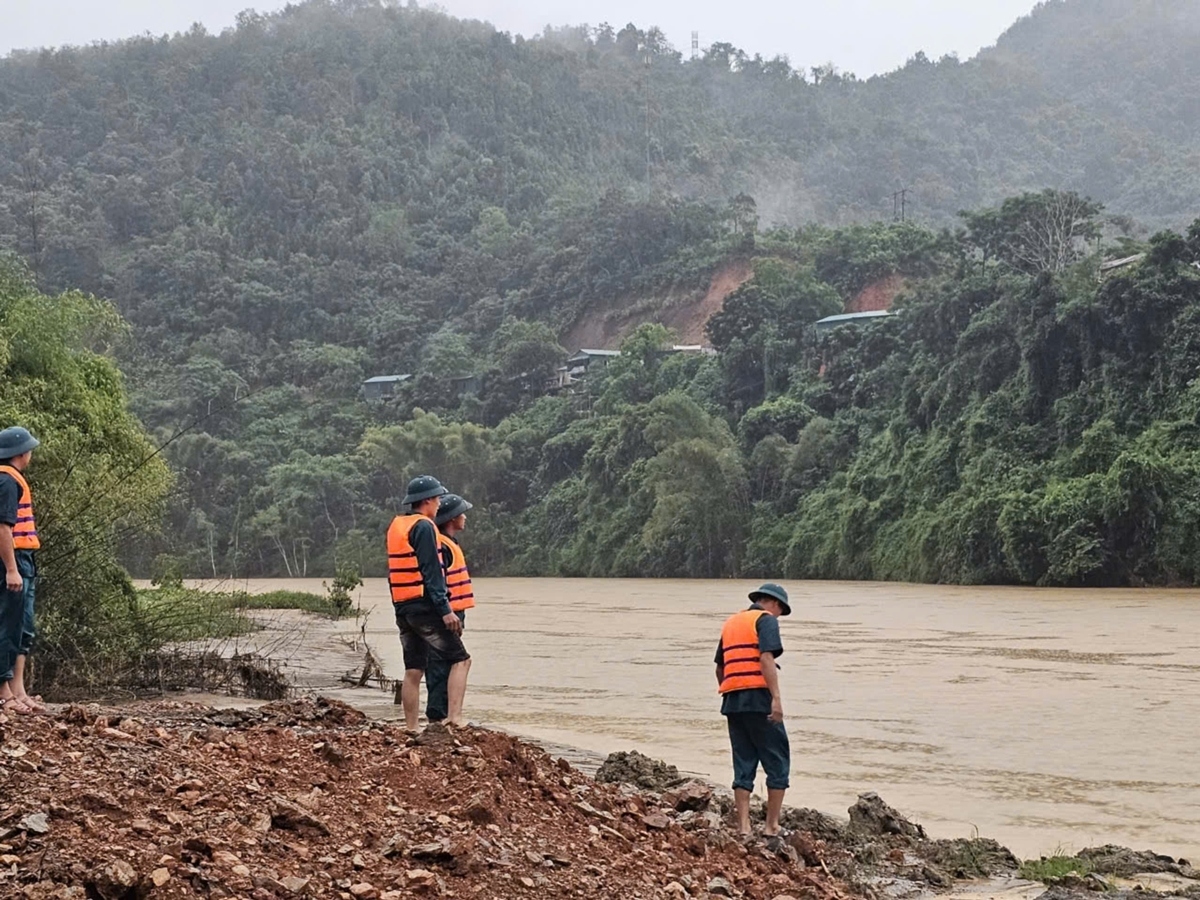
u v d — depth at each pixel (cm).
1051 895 889
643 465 9312
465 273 14712
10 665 980
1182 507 6034
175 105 18775
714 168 19725
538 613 4694
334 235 15688
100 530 1841
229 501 11100
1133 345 6825
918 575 7094
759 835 974
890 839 1056
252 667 1948
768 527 8488
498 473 10712
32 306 2073
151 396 12088
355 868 635
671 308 12444
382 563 10119
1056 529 6319
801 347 9756
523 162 18550
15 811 611
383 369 13650
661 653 2983
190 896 561
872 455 8062
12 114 18538
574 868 704
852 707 2016
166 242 15250
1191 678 2389
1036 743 1652
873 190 19988
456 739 868
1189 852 1080
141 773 695
